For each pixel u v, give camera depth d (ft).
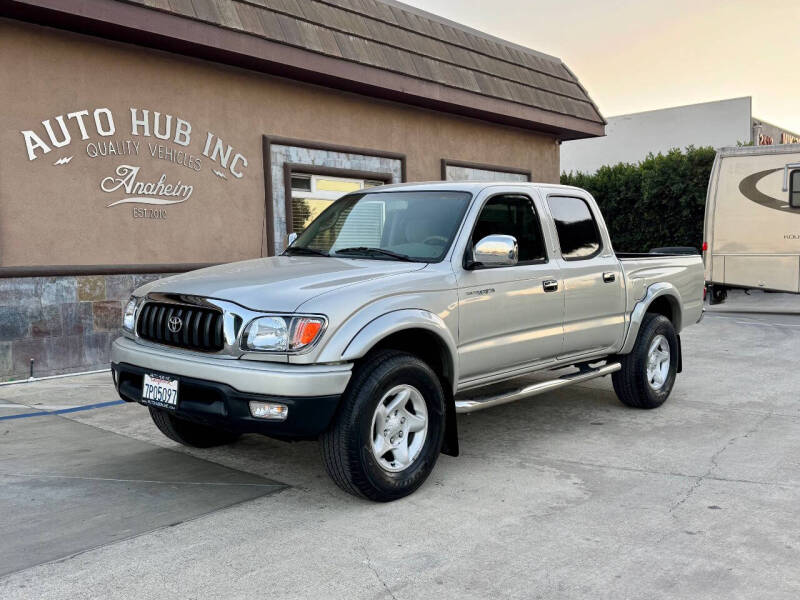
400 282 14.12
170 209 29.84
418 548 11.66
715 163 47.09
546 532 12.28
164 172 29.58
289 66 31.58
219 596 10.09
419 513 13.21
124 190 28.30
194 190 30.66
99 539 11.99
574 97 50.03
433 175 42.09
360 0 36.60
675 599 9.95
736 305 51.65
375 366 13.39
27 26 25.39
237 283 13.87
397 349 14.20
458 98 39.96
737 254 46.29
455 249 15.48
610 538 12.01
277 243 33.99
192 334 13.57
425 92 37.91
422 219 16.46
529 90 45.73
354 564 11.09
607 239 20.08
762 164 45.29
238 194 32.24
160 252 29.53
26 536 12.10
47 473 15.43
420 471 14.14
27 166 25.59
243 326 12.84
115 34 26.84
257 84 32.78
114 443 17.78
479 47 43.52
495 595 10.10
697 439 18.04
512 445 17.71
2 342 25.21
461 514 13.15
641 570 10.82
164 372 13.75
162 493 14.24
